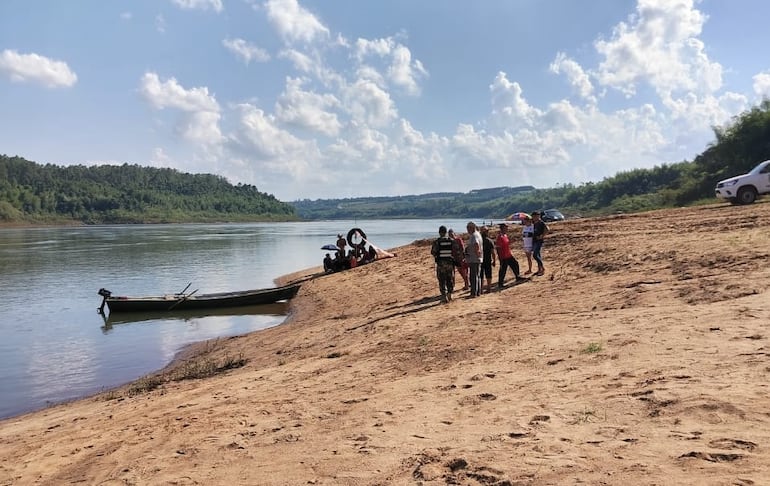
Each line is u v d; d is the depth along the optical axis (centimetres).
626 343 762
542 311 1173
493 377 730
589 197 13700
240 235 9844
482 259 1550
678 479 369
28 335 1950
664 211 3041
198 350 1659
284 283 3131
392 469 474
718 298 952
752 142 6269
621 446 442
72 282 3397
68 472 638
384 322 1403
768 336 675
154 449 660
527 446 473
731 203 2869
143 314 2358
